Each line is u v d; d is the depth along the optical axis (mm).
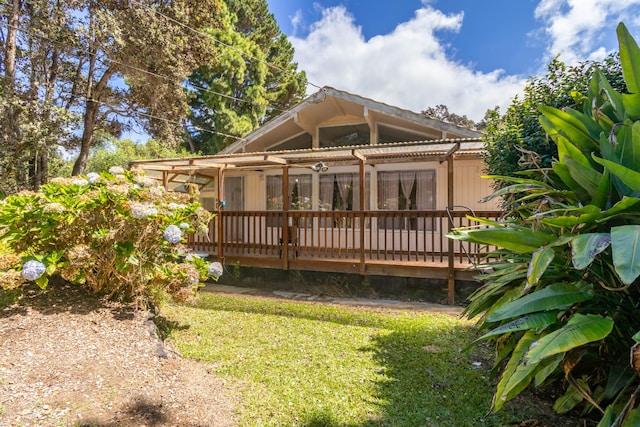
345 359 3387
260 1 25797
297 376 3010
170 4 12633
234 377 2969
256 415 2416
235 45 21750
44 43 10781
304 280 7312
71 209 3684
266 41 26078
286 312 5102
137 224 3951
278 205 9445
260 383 2873
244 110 22875
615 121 2730
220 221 8039
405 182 8219
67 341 3023
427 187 8047
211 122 22672
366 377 3012
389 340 3938
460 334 4172
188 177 9820
